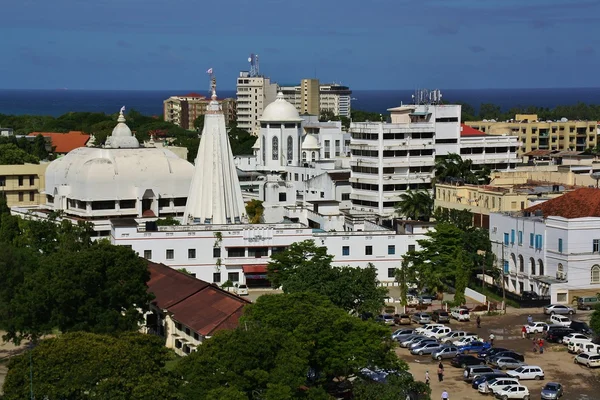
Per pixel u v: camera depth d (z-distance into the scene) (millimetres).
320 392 106000
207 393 101125
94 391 99375
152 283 158875
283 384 102688
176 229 192625
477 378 129500
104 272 141625
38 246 198250
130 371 100500
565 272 182125
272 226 198500
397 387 112312
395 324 166250
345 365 115062
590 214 187000
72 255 144375
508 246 197000
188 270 192625
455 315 169875
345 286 149875
